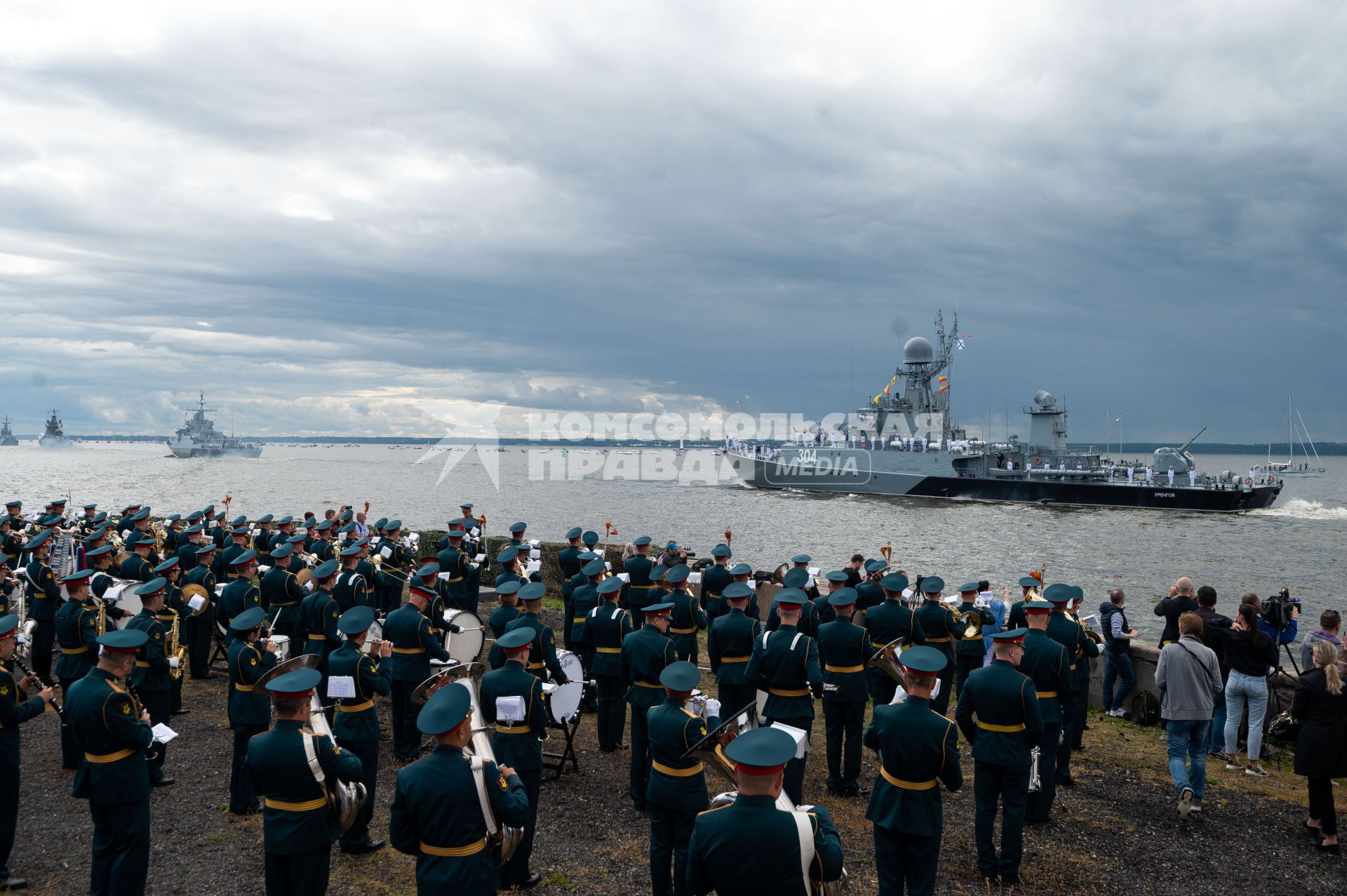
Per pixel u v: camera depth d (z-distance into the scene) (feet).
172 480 449.06
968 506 293.64
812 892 19.04
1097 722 50.98
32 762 41.09
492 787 21.40
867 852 32.09
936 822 25.91
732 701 40.11
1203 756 36.01
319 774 23.97
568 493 409.28
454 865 20.89
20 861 30.78
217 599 56.44
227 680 55.42
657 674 35.58
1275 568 172.24
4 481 402.93
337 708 32.27
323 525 71.00
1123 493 289.33
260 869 29.89
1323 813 33.24
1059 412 324.19
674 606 48.57
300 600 51.65
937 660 26.20
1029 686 29.78
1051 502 294.66
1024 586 45.11
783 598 34.83
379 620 45.85
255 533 78.89
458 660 49.93
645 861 31.04
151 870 29.71
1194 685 35.24
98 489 360.69
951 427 322.34
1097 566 171.63
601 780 39.42
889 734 26.07
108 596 46.75
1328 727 32.48
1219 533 228.63
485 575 88.89
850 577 59.21
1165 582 155.02
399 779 21.36
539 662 38.83
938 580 45.50
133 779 26.50
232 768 34.91
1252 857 32.35
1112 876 30.71
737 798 19.71
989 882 30.07
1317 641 37.99
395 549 65.41
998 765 30.01
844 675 37.86
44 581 51.49
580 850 31.91
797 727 34.19
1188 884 30.22
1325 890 29.94
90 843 32.35
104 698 25.94
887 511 278.05
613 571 66.80
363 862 31.12
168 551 78.38
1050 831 34.71
